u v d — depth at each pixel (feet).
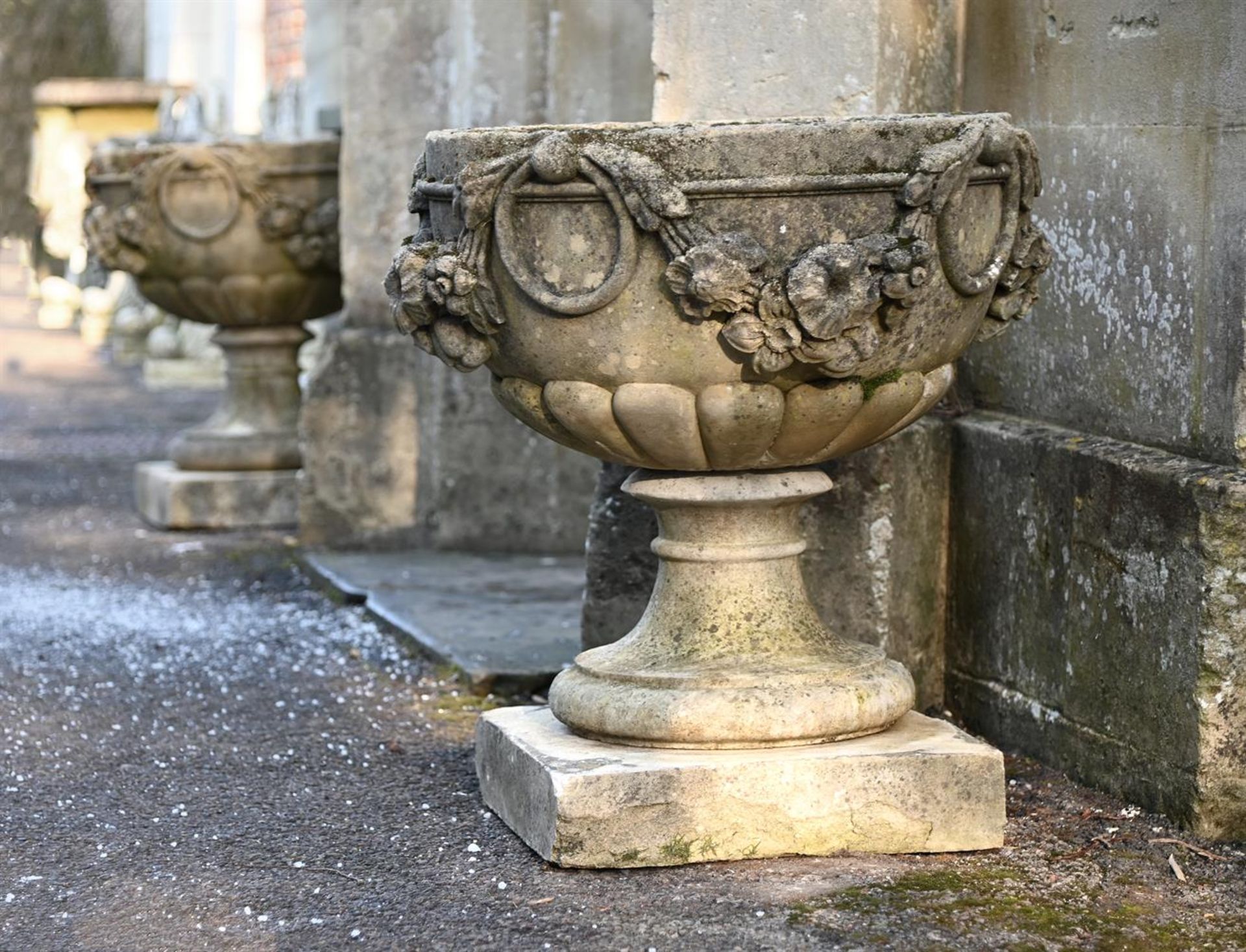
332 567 32.68
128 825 18.97
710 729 17.44
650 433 16.96
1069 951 15.01
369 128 34.17
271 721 23.21
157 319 76.13
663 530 18.66
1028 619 20.57
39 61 134.51
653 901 16.17
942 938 15.25
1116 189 19.34
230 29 83.10
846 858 17.22
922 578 21.94
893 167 15.98
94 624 29.27
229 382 39.40
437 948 15.31
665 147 15.85
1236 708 17.51
